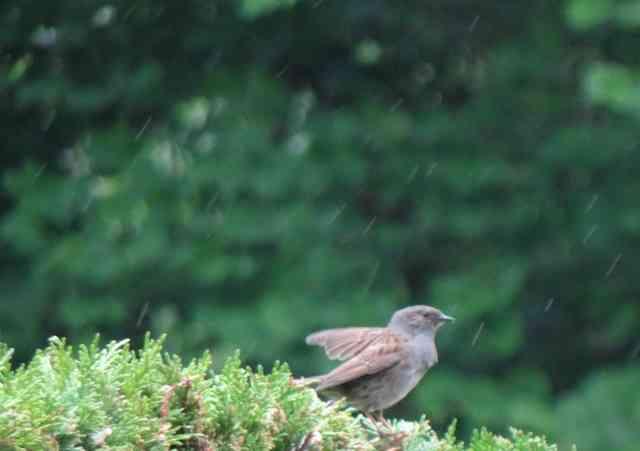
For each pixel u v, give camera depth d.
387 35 23.16
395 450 7.07
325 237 20.72
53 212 21.00
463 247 21.84
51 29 21.98
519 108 22.27
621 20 18.33
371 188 21.56
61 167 22.91
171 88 22.16
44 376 6.03
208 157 20.95
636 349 22.50
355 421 7.08
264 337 19.41
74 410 5.74
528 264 21.08
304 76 23.59
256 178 20.61
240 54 22.70
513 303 21.03
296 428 6.58
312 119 21.48
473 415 19.53
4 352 6.21
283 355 19.42
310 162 20.88
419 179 21.50
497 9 22.94
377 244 21.17
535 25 22.75
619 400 19.31
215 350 20.14
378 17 22.61
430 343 10.76
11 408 5.57
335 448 6.70
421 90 23.80
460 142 21.86
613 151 21.34
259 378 6.61
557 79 22.33
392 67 23.73
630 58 22.36
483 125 22.06
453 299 20.25
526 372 20.38
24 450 5.49
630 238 21.70
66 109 22.08
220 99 21.91
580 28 19.77
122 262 20.30
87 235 20.66
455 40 23.39
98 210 20.98
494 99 22.20
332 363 19.22
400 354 10.42
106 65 22.09
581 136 21.36
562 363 22.77
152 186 20.98
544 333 22.72
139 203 20.94
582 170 21.53
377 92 23.58
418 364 10.56
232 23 22.16
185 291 20.83
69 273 20.42
